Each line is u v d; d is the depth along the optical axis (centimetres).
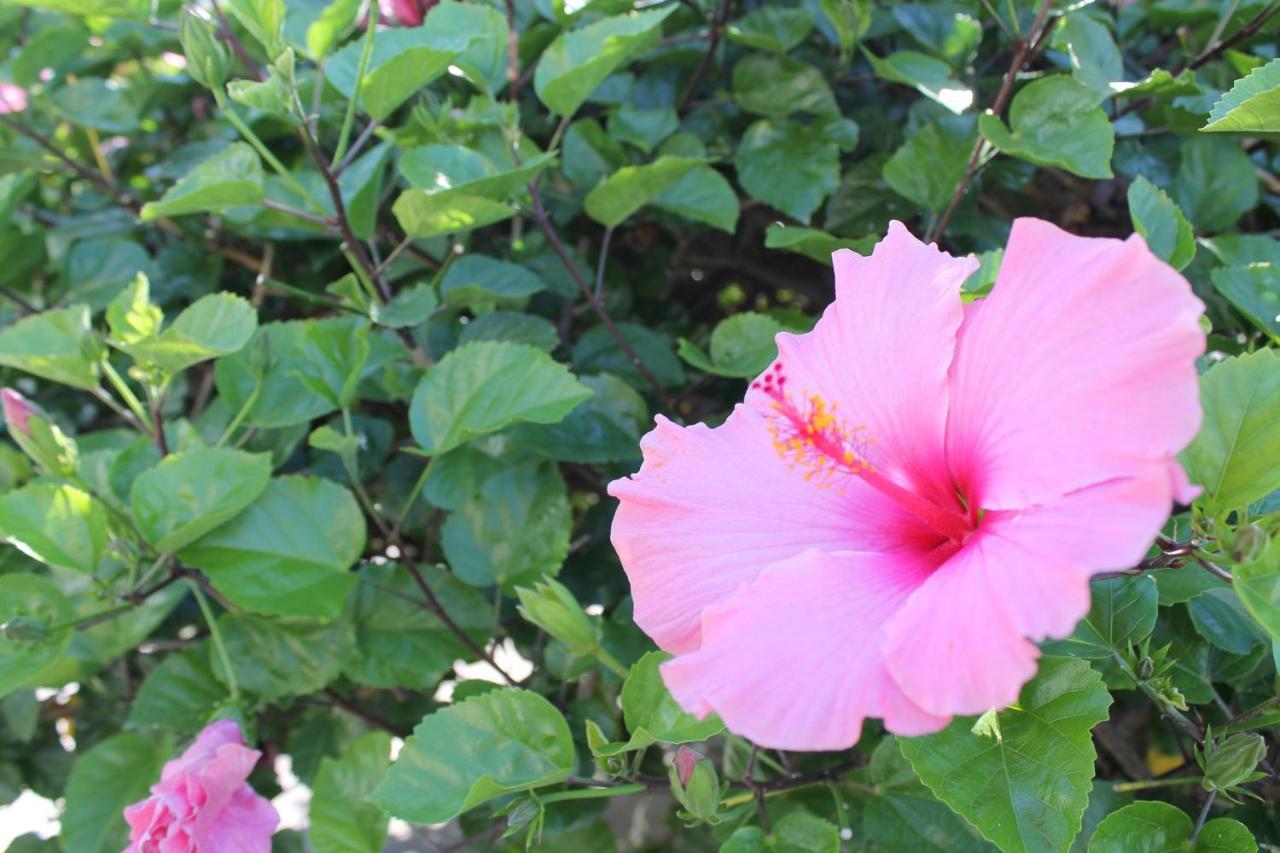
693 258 70
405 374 58
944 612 33
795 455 38
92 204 70
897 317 39
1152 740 56
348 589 51
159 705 53
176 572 51
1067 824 36
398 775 43
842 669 34
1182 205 55
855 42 57
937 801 44
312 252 66
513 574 53
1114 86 49
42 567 58
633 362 58
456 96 63
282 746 65
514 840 54
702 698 34
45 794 65
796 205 57
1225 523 38
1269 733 45
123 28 67
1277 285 47
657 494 39
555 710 43
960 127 54
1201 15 57
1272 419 37
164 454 53
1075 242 35
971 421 36
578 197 63
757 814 51
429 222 52
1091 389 33
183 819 44
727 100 62
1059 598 31
